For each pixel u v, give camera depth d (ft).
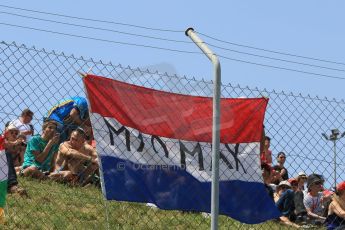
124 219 44.68
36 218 42.11
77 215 43.68
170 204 33.19
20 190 44.52
